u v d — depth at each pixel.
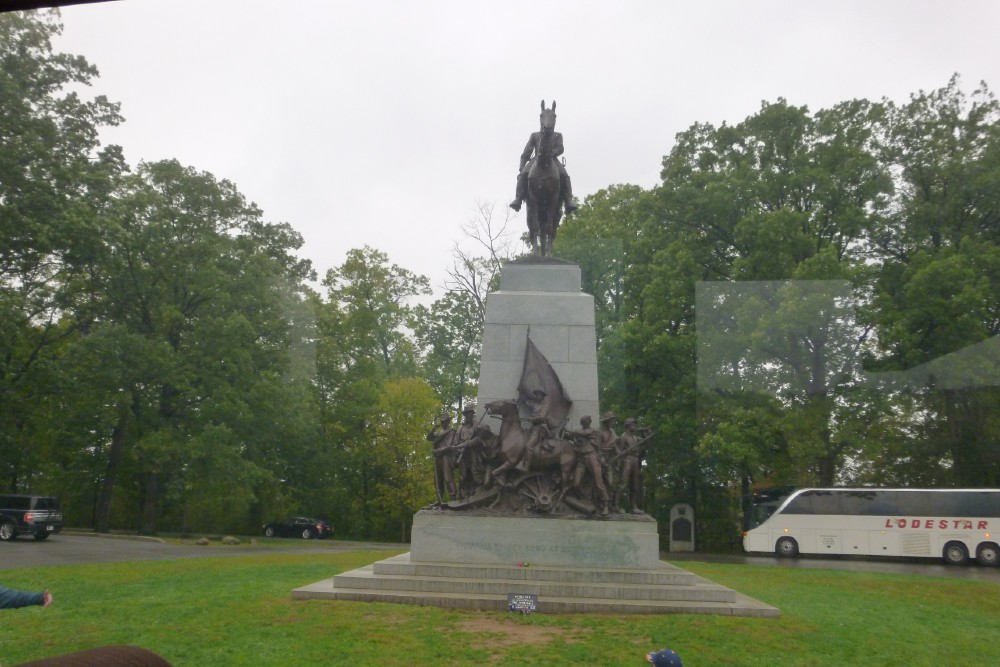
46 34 32.78
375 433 53.12
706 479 42.94
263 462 47.19
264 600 15.05
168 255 43.09
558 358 20.16
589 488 18.30
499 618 13.88
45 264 35.44
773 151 42.53
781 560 37.34
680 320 41.31
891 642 13.30
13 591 6.74
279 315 46.19
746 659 11.65
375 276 58.22
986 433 35.56
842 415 34.72
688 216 42.53
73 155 34.03
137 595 16.28
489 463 18.69
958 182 38.06
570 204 22.80
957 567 34.88
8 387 36.69
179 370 42.41
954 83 40.25
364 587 15.72
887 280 37.94
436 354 60.28
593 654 11.62
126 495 52.53
